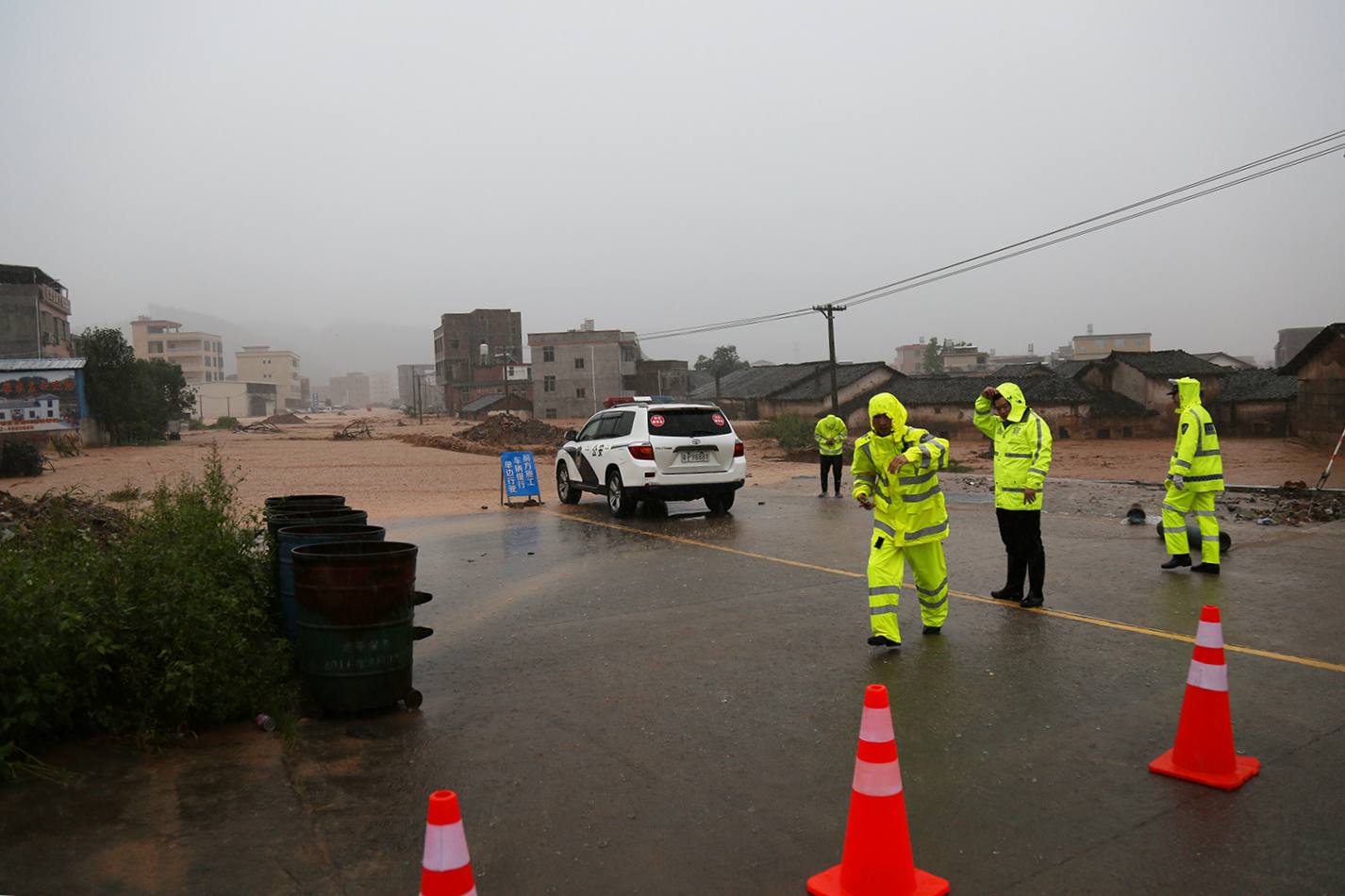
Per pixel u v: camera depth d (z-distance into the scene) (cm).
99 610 455
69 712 429
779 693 521
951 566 904
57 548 528
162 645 462
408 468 3000
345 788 394
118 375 4966
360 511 693
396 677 498
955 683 529
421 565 992
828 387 5822
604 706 506
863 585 823
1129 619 667
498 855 334
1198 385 841
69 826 350
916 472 603
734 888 310
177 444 5156
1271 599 714
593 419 1512
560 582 871
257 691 489
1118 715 469
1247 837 336
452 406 12469
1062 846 332
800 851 336
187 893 301
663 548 1059
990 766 408
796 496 1683
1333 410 3631
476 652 629
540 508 1565
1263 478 2492
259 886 307
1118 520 1230
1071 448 4653
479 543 1145
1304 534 1035
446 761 427
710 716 486
